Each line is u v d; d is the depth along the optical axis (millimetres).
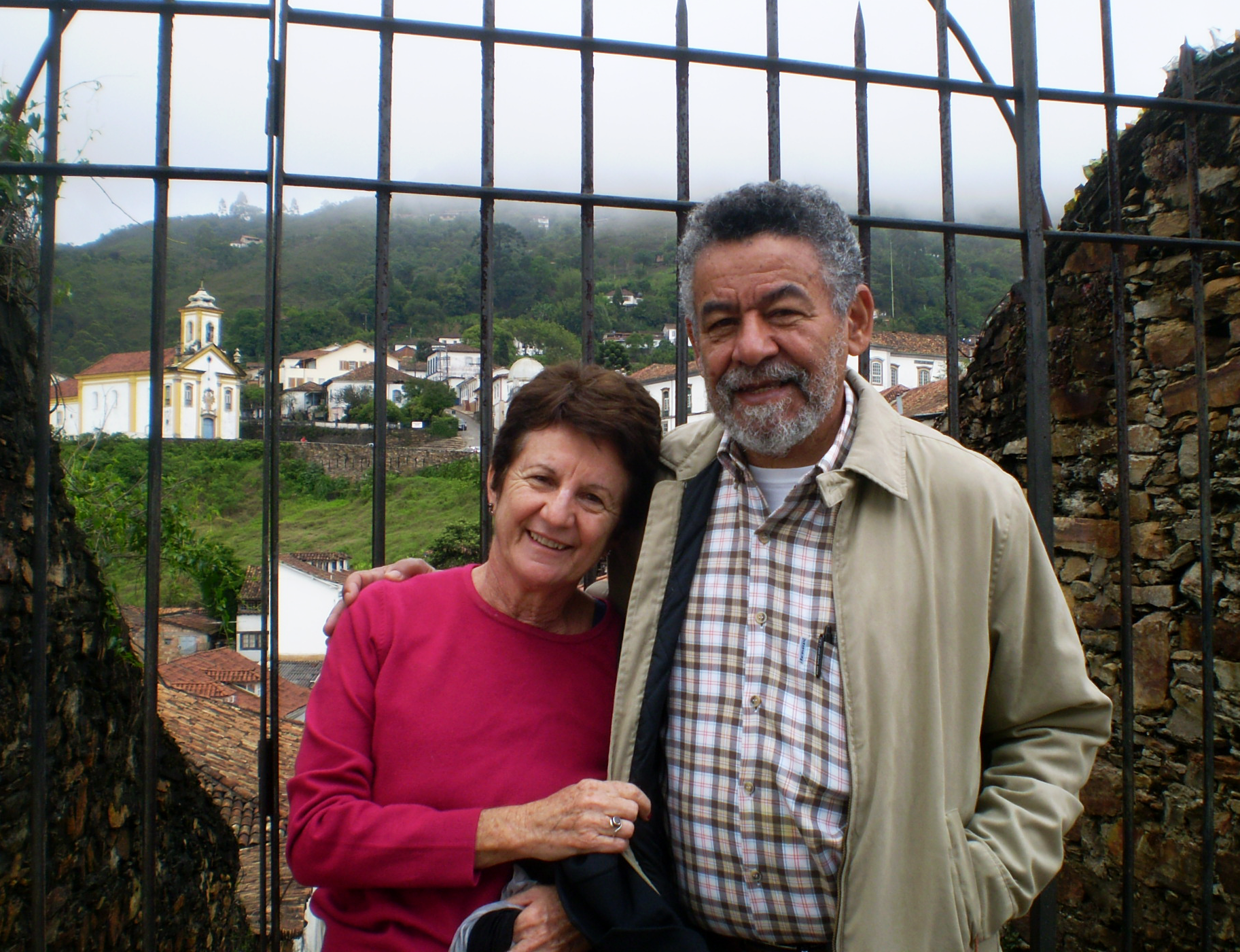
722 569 1441
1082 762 1400
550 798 1289
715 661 1402
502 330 57969
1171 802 3170
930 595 1329
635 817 1260
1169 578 3195
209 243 102062
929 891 1262
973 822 1347
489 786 1351
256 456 35156
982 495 1375
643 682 1406
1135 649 3326
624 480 1456
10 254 2373
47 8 1504
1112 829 3430
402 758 1365
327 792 1312
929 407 13781
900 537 1358
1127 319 3402
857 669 1305
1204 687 1939
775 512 1406
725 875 1380
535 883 1347
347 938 1331
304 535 29172
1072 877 3627
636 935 1213
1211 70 3061
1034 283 1812
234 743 7551
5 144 2010
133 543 4230
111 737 3500
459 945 1267
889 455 1394
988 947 1363
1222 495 2996
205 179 1509
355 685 1403
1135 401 3365
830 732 1333
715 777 1376
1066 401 3686
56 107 1499
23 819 2732
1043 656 1398
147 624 1467
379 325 1562
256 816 6492
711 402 1441
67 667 3105
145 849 1455
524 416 1430
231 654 14383
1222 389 2992
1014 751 1417
